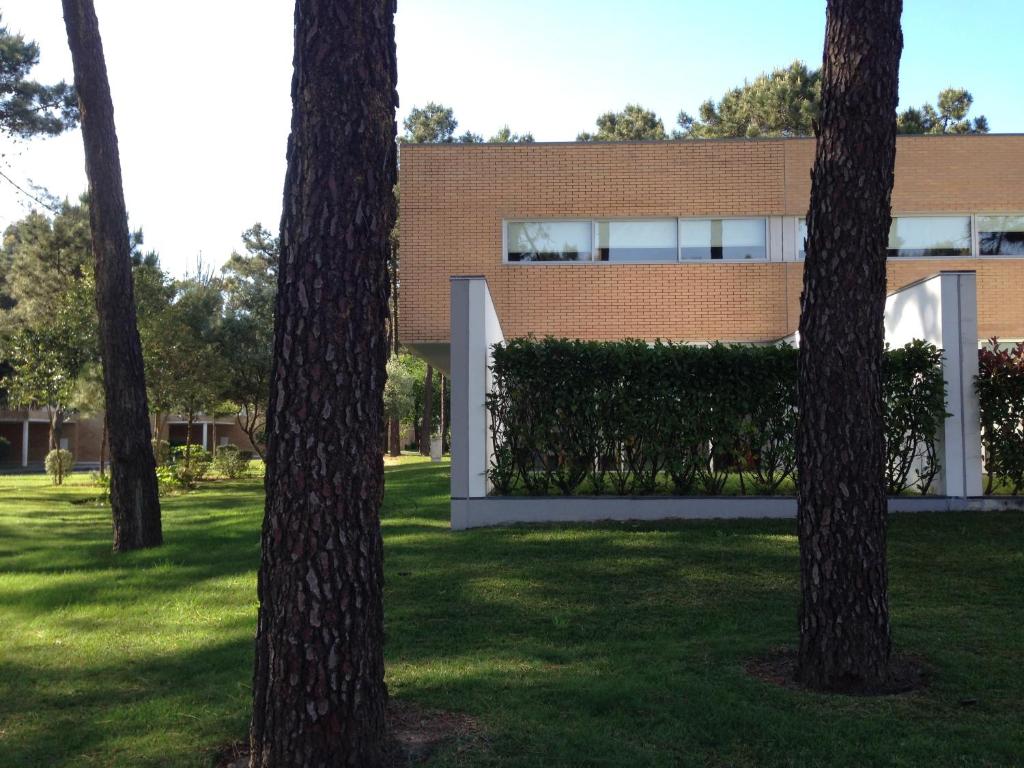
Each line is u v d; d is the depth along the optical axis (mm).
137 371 10930
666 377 10328
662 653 5527
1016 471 10242
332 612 3654
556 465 10430
